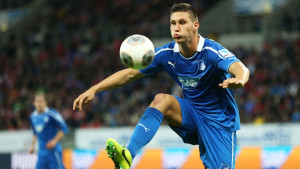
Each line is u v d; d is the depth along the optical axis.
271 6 84.56
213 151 18.22
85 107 68.06
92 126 64.19
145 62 16.02
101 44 86.38
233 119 18.66
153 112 17.34
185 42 17.23
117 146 15.69
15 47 90.88
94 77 77.69
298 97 59.97
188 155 46.28
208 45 17.62
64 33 92.50
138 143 16.78
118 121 64.19
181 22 17.02
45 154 40.28
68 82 77.25
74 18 96.12
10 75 83.56
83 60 82.44
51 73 81.56
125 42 16.16
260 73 67.06
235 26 83.88
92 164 47.75
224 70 16.91
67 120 66.62
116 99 70.31
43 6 102.88
